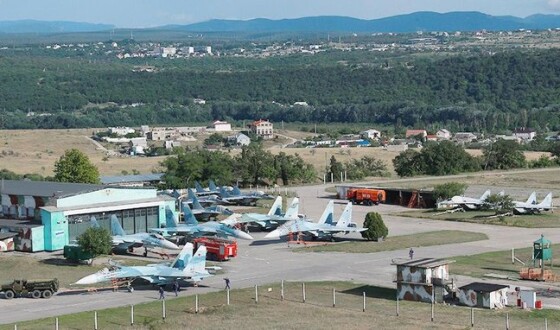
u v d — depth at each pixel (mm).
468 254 127812
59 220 133375
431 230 154500
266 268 118688
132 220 144625
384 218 172000
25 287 101125
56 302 98938
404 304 96125
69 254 123625
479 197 195625
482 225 160625
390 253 129750
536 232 151000
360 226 159750
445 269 100625
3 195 142875
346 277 112000
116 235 131750
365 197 195000
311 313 91688
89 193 139500
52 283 101875
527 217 170125
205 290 104625
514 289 103125
